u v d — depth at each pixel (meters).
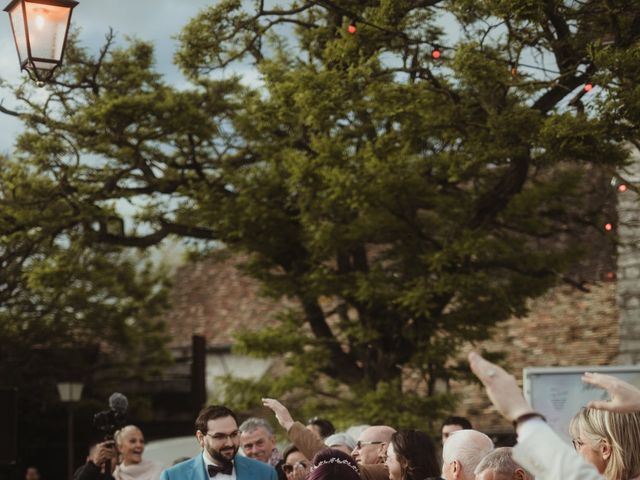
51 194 18.94
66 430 29.30
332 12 17.34
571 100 14.52
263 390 19.22
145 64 19.17
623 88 13.36
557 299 25.70
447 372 18.44
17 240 19.72
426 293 16.95
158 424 29.36
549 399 12.84
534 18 13.63
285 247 19.23
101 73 19.05
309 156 17.69
